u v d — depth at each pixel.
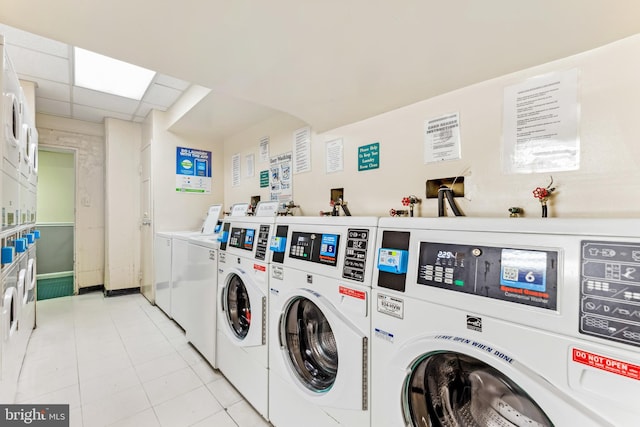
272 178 3.05
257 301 1.67
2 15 1.03
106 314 3.44
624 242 0.61
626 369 0.58
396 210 1.81
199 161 4.05
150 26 1.11
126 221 4.31
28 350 2.51
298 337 1.55
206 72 1.47
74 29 1.12
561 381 0.65
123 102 3.52
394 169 1.86
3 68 1.26
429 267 0.92
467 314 0.81
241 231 1.97
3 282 1.40
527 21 1.00
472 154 1.50
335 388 1.17
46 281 4.89
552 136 1.25
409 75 1.44
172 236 3.17
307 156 2.58
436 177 1.64
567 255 0.68
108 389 1.98
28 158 2.16
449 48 1.19
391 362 0.98
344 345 1.13
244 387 1.84
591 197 1.14
